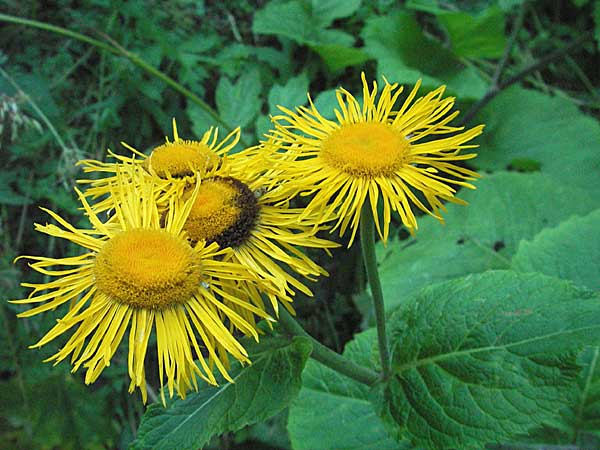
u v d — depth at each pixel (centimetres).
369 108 20
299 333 21
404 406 22
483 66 55
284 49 49
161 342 17
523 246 33
